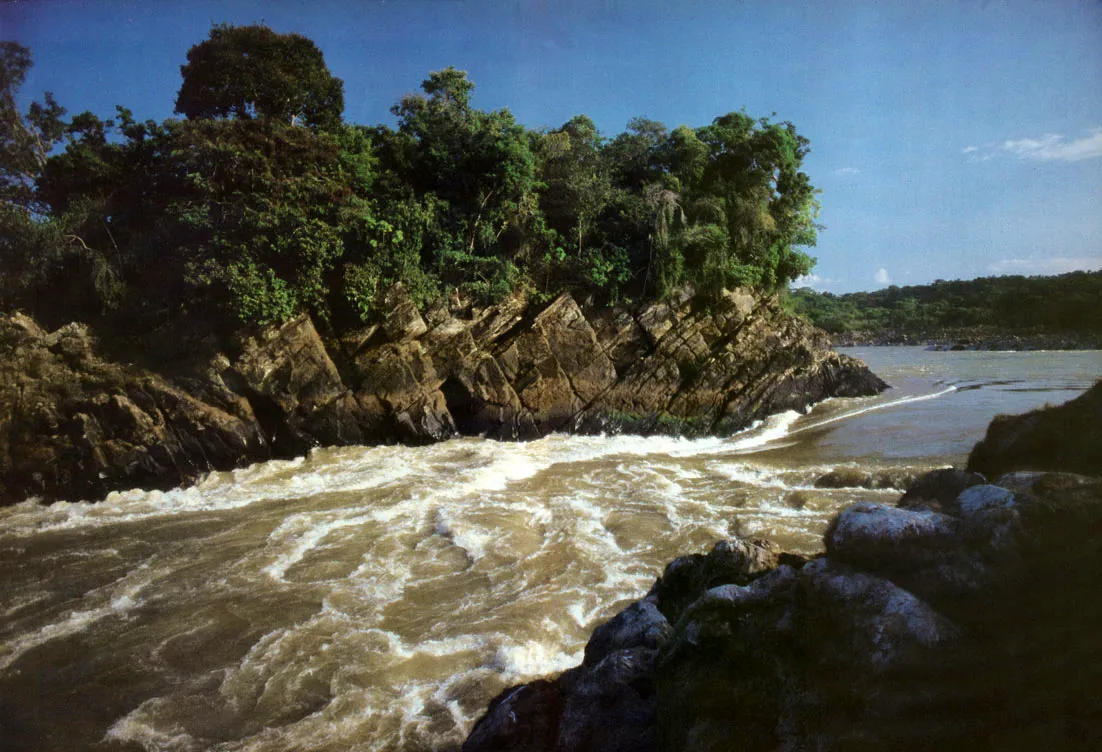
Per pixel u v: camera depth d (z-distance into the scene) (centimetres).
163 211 2527
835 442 2127
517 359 2598
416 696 770
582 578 1074
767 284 3148
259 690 811
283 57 2739
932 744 210
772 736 243
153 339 2317
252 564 1246
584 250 2892
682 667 291
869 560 264
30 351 2136
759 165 3153
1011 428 399
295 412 2331
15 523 1688
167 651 927
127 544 1423
